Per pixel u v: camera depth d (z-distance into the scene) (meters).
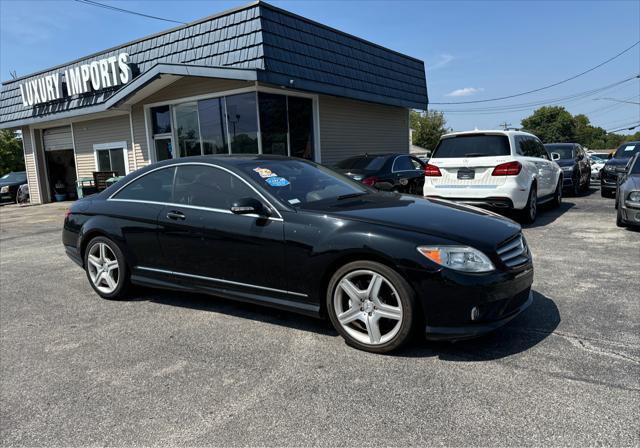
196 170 4.43
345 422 2.58
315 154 13.66
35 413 2.83
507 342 3.49
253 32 10.66
